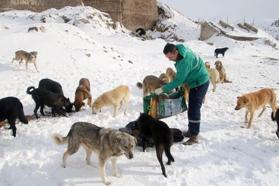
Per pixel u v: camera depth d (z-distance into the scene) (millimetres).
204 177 3479
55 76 8000
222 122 5184
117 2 25953
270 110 5938
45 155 3832
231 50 19281
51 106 5199
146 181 3379
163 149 3623
